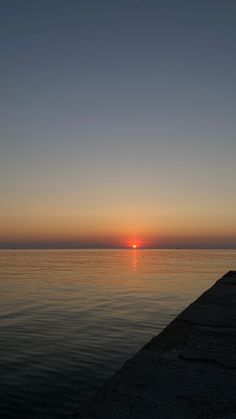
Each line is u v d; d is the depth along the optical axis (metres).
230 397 3.14
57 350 14.86
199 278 54.81
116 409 2.92
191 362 4.09
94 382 11.23
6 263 110.38
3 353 14.37
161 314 23.80
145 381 3.52
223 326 5.87
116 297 32.81
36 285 43.69
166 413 2.84
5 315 23.14
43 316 22.83
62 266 93.62
